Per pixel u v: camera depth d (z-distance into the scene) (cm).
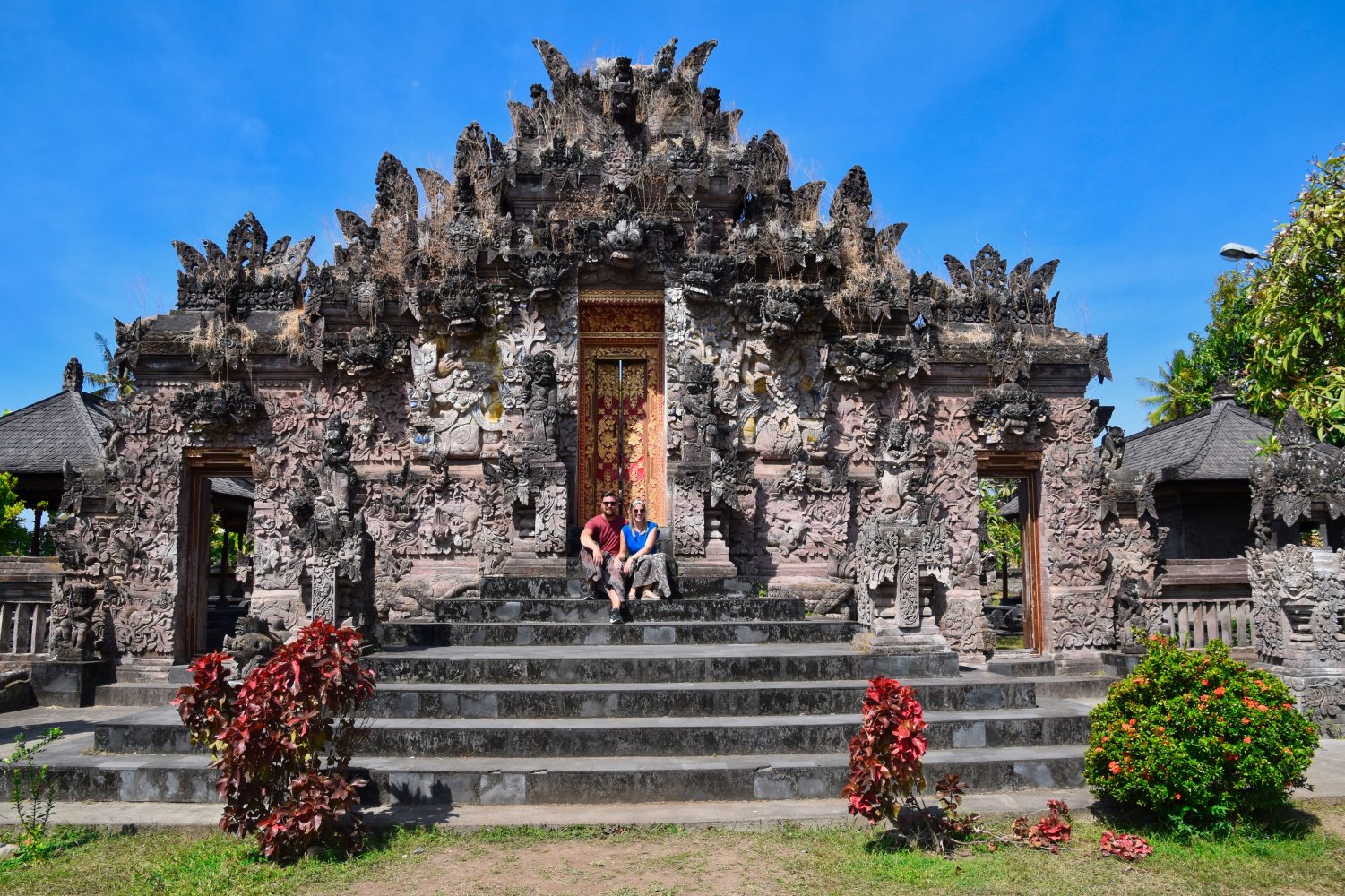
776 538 1590
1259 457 1606
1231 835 777
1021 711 1041
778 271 1631
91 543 1560
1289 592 1288
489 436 1598
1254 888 681
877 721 744
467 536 1578
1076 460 1656
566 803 851
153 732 959
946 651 1140
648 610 1306
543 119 1719
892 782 753
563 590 1391
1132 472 1622
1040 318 1705
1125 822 816
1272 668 1309
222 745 747
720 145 1706
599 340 1672
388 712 991
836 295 1650
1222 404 2114
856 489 1630
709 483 1513
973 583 1628
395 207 1694
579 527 1588
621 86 1661
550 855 736
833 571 1573
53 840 775
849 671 1105
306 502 1206
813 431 1616
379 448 1612
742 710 1001
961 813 814
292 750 741
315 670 749
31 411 2075
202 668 770
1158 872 707
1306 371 1670
